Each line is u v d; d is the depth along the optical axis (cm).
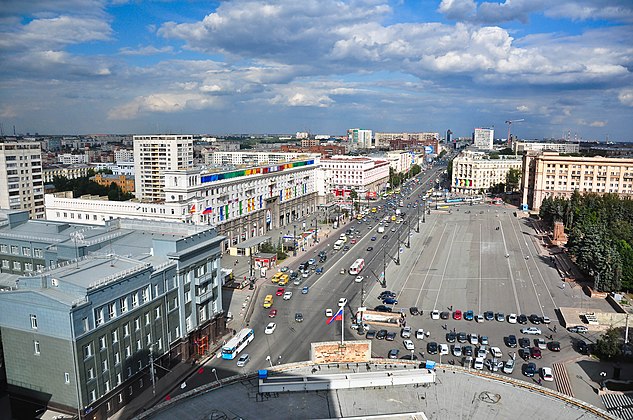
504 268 16525
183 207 16512
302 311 12675
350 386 5294
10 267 11075
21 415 7606
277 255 17588
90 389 7381
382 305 12888
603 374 9325
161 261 9325
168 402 5016
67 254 9475
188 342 9800
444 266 16775
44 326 7200
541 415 4806
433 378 5419
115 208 17138
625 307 12519
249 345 10606
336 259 17800
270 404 4972
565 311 12469
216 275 10800
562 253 18000
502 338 11100
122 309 8056
